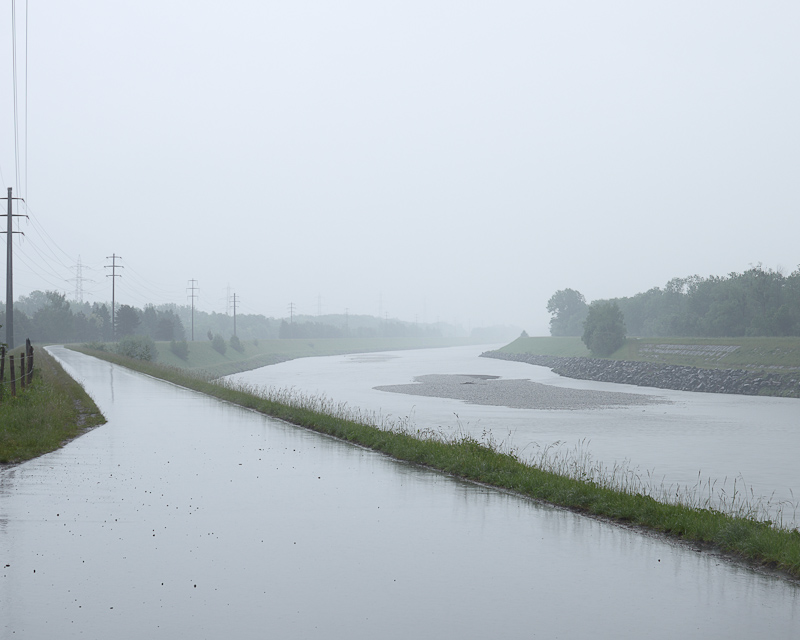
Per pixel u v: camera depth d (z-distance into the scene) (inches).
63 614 247.1
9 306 2365.9
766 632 239.1
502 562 318.7
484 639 231.1
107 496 440.8
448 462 566.6
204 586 279.6
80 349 3440.0
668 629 241.4
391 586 283.3
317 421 826.8
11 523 371.2
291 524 383.6
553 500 453.4
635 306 6003.9
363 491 478.3
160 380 1556.3
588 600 269.6
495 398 2149.4
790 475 900.0
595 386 2787.9
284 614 250.8
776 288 4008.4
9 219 2369.6
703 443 1221.7
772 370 2667.3
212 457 600.7
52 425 715.4
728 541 348.8
